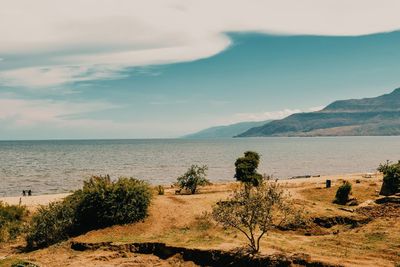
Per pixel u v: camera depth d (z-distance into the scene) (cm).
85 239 3152
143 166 12350
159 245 2847
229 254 2548
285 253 2439
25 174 10019
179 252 2719
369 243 2741
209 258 2588
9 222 3738
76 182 8488
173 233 3216
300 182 6588
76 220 3488
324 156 16850
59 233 3353
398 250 2519
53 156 17825
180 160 14925
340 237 2961
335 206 4147
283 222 2773
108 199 3459
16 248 3344
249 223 2667
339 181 6284
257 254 2481
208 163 13450
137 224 3438
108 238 3139
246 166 5053
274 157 16338
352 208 3969
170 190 5681
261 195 2652
